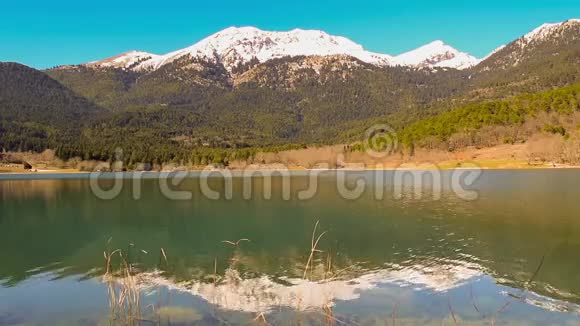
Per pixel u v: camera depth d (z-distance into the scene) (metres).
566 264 22.52
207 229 37.03
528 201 49.16
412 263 23.34
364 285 19.58
